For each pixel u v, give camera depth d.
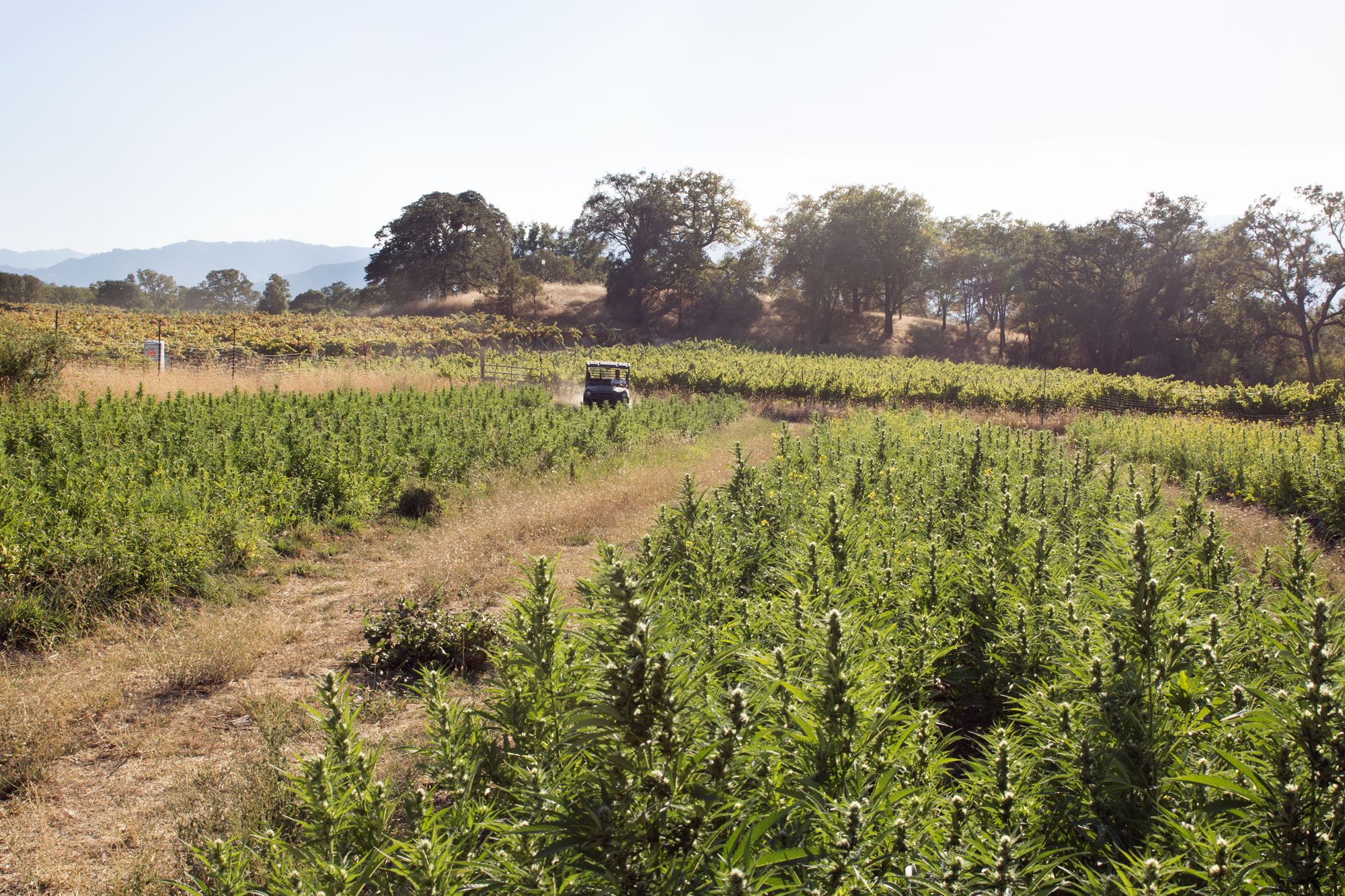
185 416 15.19
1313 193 59.66
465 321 68.75
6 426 12.80
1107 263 69.19
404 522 11.59
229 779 4.69
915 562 6.45
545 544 9.92
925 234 80.38
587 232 89.62
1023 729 4.55
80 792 4.69
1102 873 3.06
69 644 6.63
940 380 34.34
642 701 2.40
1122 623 3.67
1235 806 2.84
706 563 6.35
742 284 89.44
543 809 2.90
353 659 6.61
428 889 2.66
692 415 23.33
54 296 106.50
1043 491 9.60
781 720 3.29
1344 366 60.00
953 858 2.55
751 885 2.26
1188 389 34.78
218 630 6.81
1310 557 5.54
